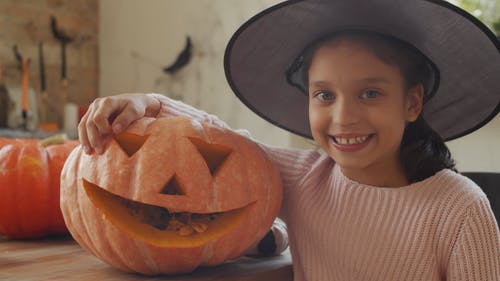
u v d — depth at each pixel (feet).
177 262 2.46
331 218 2.82
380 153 2.46
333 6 2.45
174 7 8.06
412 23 2.46
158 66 8.32
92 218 2.43
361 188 2.73
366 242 2.72
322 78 2.47
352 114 2.39
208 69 7.64
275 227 3.20
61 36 8.61
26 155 3.34
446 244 2.55
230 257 2.64
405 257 2.64
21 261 2.76
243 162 2.58
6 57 7.89
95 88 9.20
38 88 8.27
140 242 2.37
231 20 7.34
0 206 3.25
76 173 2.55
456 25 2.44
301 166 3.03
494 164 5.27
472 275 2.48
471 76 2.70
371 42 2.42
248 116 7.10
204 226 2.51
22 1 8.08
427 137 2.80
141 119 2.55
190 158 2.40
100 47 9.21
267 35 2.69
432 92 2.79
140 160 2.37
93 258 2.86
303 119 3.22
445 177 2.65
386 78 2.41
